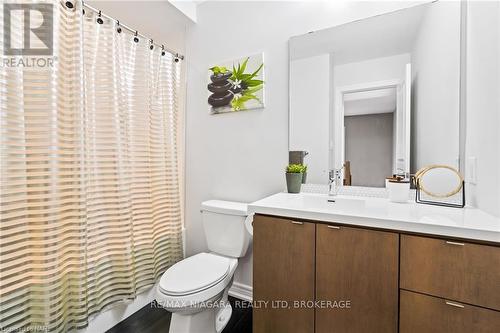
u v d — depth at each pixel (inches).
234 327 62.6
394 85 55.4
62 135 50.6
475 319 33.0
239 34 73.7
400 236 37.8
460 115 48.3
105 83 59.7
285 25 66.9
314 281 44.8
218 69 76.8
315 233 44.6
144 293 70.9
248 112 72.8
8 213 43.9
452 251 34.3
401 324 37.8
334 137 61.7
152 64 72.9
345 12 59.9
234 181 75.9
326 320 43.7
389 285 38.6
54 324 48.2
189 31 83.1
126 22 80.3
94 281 57.3
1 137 42.9
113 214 61.5
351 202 53.7
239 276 74.7
